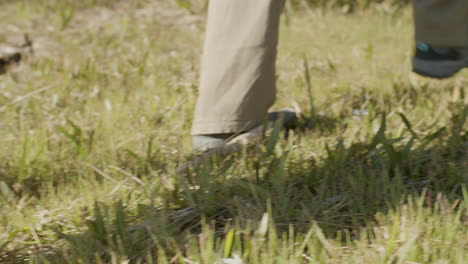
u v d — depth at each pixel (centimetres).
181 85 329
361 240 164
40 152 243
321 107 292
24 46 414
